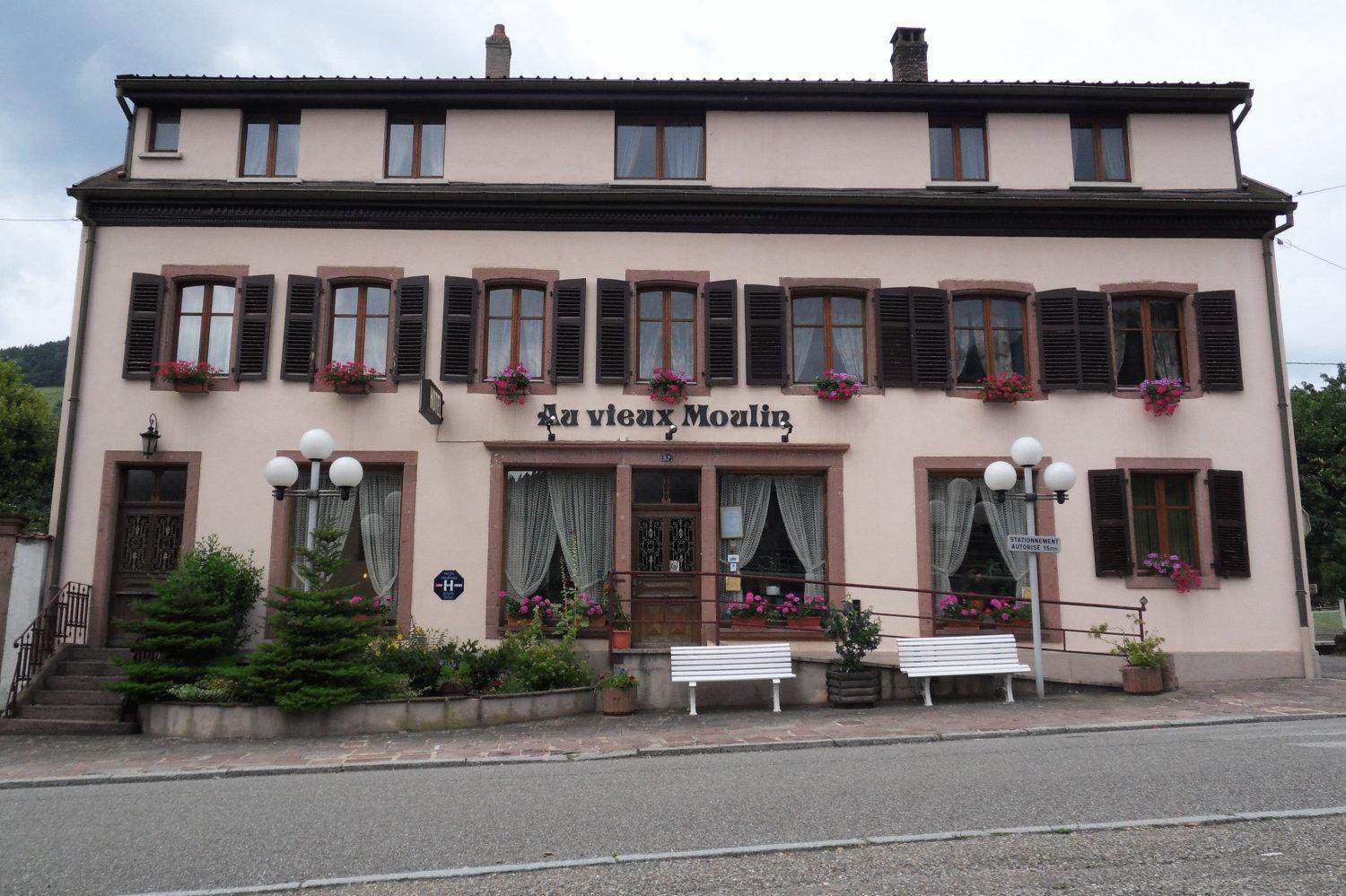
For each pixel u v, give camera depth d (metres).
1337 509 26.14
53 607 13.01
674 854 5.61
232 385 14.19
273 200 14.47
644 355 14.70
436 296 14.52
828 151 15.19
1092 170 15.50
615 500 14.23
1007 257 14.88
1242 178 15.38
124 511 14.06
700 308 14.62
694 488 14.35
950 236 14.92
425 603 13.77
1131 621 13.10
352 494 14.23
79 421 14.04
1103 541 14.13
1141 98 15.23
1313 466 26.72
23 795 8.36
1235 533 14.23
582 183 15.00
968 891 4.88
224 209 14.56
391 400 14.20
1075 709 11.21
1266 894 4.72
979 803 6.59
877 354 14.52
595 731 10.79
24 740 11.29
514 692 11.93
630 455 14.20
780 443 14.25
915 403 14.46
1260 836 5.64
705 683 12.54
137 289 14.33
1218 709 11.01
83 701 12.37
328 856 5.86
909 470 14.30
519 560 14.20
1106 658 13.73
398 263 14.61
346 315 14.64
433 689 11.98
